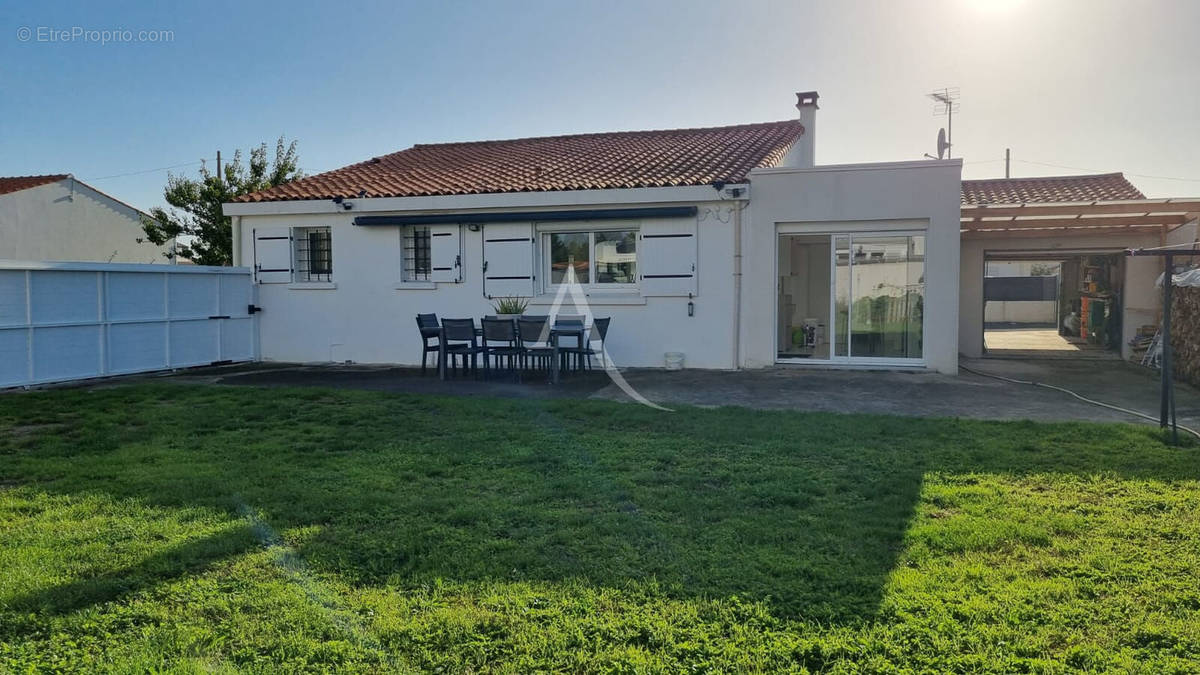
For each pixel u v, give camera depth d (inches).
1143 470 235.6
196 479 230.7
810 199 493.7
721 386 429.1
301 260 602.9
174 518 195.3
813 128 759.7
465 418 327.3
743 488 220.1
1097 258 761.0
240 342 590.9
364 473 238.2
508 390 421.4
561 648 130.6
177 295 538.6
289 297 597.0
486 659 128.1
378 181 616.7
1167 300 292.4
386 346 578.2
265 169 1051.9
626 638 134.0
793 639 132.6
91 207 1243.8
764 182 500.1
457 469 243.3
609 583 155.6
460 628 136.8
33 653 128.6
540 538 181.2
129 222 1305.4
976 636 132.8
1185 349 466.6
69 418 334.6
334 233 584.7
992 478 228.7
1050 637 132.7
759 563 165.0
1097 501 206.2
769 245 502.3
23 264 436.8
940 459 251.1
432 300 566.3
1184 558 165.6
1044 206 499.2
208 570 162.7
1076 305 856.9
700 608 144.3
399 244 572.1
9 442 287.3
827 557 168.1
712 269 510.9
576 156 649.6
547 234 548.1
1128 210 495.5
